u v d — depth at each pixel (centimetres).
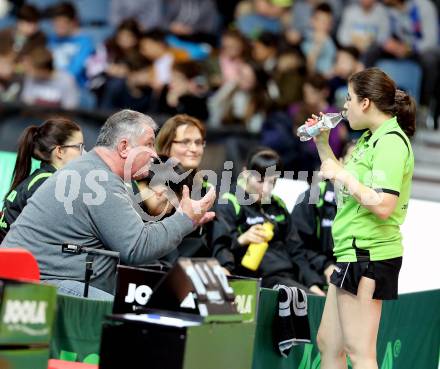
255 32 3225
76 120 2633
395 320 1730
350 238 1285
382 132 1288
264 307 1455
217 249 1656
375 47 2928
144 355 1105
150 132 1370
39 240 1358
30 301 1039
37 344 1050
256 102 2783
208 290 1141
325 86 2650
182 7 3250
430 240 2077
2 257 1167
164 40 2984
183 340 1083
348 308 1293
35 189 1511
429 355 1877
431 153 2875
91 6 3272
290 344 1473
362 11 3053
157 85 2889
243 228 1702
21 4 3447
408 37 3022
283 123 2567
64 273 1355
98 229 1353
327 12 3034
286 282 1694
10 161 1980
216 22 3300
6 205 1541
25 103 2617
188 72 2772
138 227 1338
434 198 2553
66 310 1295
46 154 1545
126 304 1216
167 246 1341
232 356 1166
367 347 1291
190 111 2772
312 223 1786
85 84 3036
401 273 2072
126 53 2858
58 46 3086
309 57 3036
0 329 1008
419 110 2956
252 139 2641
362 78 1298
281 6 3259
